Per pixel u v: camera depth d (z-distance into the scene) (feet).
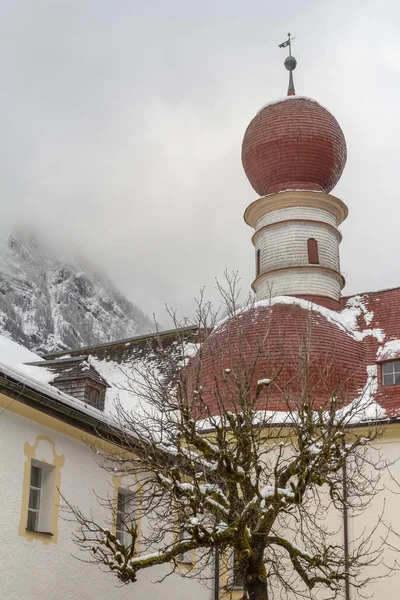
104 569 66.03
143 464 63.26
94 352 127.13
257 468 57.98
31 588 57.52
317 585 87.20
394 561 86.33
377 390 97.30
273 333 99.19
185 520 58.39
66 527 62.28
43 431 61.11
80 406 61.93
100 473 67.77
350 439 91.76
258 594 57.62
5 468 56.59
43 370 86.33
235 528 55.26
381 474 89.86
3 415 56.85
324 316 105.19
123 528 71.15
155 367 115.24
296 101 128.16
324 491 90.17
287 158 125.39
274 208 123.24
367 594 85.81
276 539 60.80
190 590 78.79
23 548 57.26
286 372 94.22
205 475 61.87
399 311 108.37
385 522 88.07
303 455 58.95
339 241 125.80
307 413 61.72
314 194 121.70
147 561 55.93
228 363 95.50
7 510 56.24
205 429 91.20
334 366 97.91
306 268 117.91
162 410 65.41
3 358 97.50
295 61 139.44
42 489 61.82
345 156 129.80
